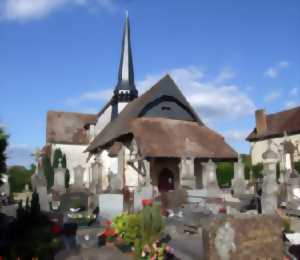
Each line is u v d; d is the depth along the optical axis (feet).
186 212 43.16
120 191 58.44
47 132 142.00
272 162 52.95
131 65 136.26
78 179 93.86
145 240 27.96
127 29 138.31
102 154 105.19
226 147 90.79
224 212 43.55
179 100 97.66
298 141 121.08
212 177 70.44
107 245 33.04
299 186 55.11
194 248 30.17
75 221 41.09
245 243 24.44
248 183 78.33
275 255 25.08
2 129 29.99
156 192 54.49
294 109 131.64
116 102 132.46
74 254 30.17
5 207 57.52
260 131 138.62
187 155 75.15
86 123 142.51
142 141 81.71
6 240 30.50
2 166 29.60
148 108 95.14
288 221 34.60
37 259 25.43
